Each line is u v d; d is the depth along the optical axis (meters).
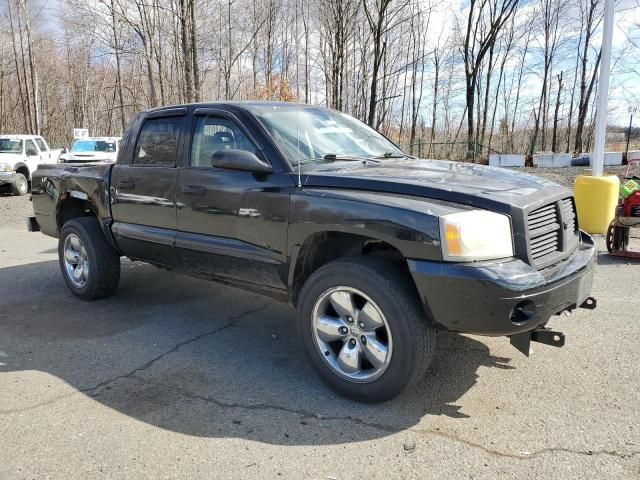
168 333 4.55
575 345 4.10
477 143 24.77
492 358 3.89
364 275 3.11
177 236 4.37
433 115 38.50
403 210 2.99
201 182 4.12
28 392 3.48
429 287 2.89
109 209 5.05
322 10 20.45
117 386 3.56
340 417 3.12
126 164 4.91
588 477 2.53
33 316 5.01
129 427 3.04
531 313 2.89
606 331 4.36
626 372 3.63
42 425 3.07
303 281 3.67
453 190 3.10
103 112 48.94
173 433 2.97
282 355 4.07
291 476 2.58
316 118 4.39
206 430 3.00
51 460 2.73
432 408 3.21
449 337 4.29
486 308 2.81
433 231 2.87
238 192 3.84
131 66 33.94
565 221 3.43
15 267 7.03
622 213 6.73
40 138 19.27
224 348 4.21
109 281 5.32
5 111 45.47
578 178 8.45
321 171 3.62
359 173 3.52
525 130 40.06
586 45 30.50
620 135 33.75
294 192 3.52
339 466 2.66
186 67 16.48
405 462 2.68
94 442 2.89
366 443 2.85
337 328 3.33
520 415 3.11
